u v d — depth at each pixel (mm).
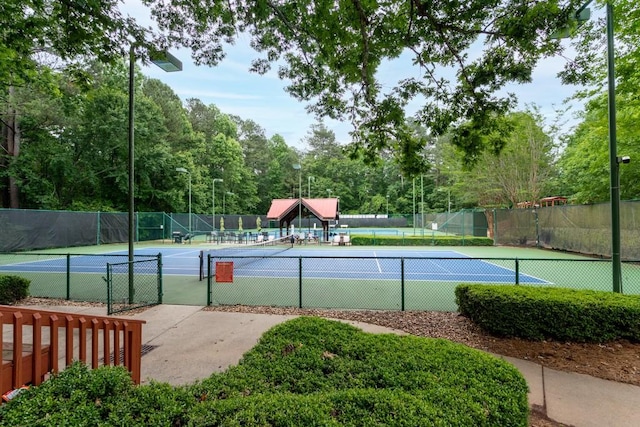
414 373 2713
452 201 50312
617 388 3652
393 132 6461
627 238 12828
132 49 6055
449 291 8984
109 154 30766
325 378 2793
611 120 5895
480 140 5914
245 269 13211
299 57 6500
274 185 64062
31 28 5934
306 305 7402
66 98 14336
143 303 7391
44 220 20141
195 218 35125
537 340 4934
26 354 2588
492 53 5172
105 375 2426
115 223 25516
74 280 10578
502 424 2160
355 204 66125
